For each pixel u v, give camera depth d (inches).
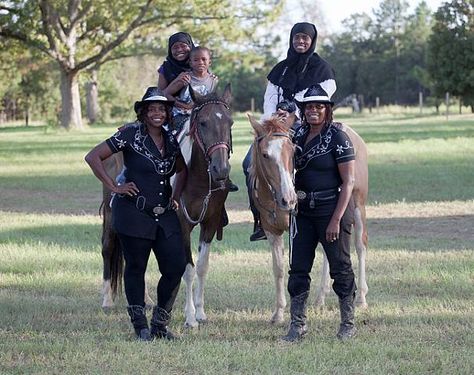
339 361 268.8
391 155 1096.8
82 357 273.3
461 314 330.6
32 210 677.9
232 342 297.3
